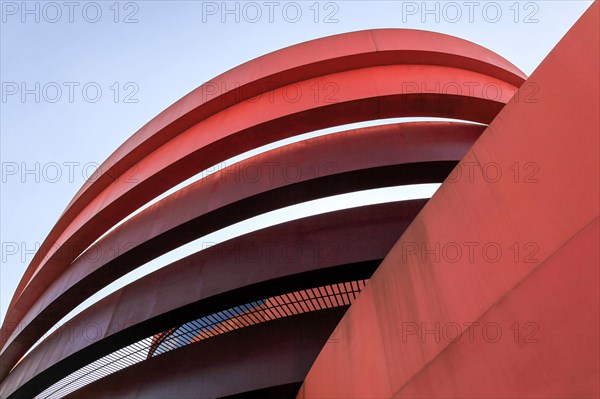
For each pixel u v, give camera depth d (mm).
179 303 12266
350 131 14492
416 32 15891
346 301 12727
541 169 3572
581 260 2979
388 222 12469
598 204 2967
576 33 3473
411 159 12555
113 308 14070
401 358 5109
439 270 4703
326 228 12711
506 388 3416
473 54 15672
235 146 14383
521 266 3557
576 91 3365
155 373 13211
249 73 15922
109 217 16156
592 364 2725
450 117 14016
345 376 6812
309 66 14891
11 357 18438
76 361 13836
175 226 13234
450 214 4727
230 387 11422
